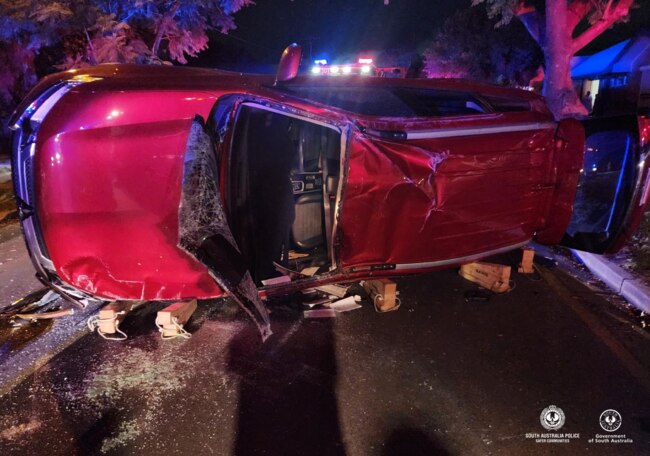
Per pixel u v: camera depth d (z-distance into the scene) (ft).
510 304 12.19
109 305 10.47
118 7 30.58
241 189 10.07
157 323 10.29
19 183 9.14
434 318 11.42
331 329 10.86
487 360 9.66
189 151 8.19
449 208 10.74
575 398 8.50
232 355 9.77
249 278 8.20
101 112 8.36
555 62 47.16
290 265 11.82
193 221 7.75
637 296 12.17
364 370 9.28
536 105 12.42
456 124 10.89
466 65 83.97
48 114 8.35
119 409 8.09
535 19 51.88
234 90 9.21
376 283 11.85
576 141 12.04
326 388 8.71
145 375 9.05
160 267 8.63
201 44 38.52
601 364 9.59
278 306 11.89
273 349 10.00
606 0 46.50
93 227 8.32
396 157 10.02
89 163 8.16
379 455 7.14
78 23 28.17
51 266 8.68
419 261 10.98
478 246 11.55
